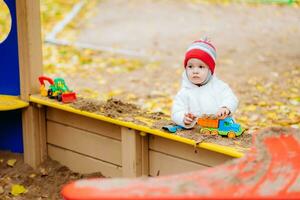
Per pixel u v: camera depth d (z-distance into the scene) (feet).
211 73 13.07
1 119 17.78
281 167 9.73
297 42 37.60
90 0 51.03
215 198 8.59
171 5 50.11
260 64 31.99
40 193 15.46
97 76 29.91
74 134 16.28
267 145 10.44
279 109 23.45
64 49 35.73
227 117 13.01
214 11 48.24
